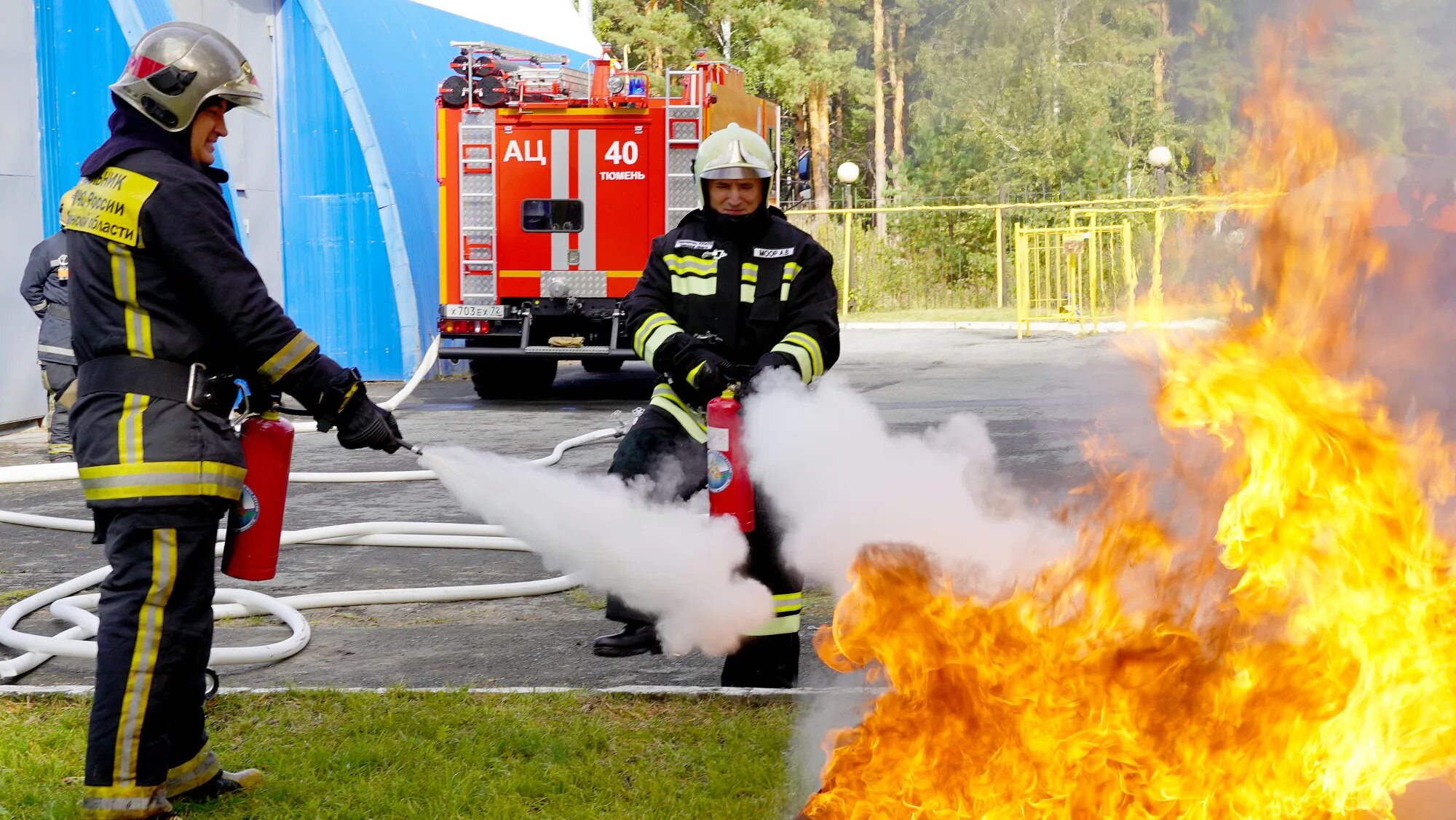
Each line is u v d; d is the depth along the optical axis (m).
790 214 26.64
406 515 7.87
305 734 3.97
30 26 12.49
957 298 27.94
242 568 3.46
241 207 15.05
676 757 3.74
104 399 3.20
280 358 3.25
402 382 15.95
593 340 13.38
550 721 4.03
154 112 3.22
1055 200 27.11
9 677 4.64
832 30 35.41
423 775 3.62
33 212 12.52
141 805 3.20
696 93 13.14
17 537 7.27
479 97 13.09
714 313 4.35
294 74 15.80
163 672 3.21
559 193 13.16
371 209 15.80
